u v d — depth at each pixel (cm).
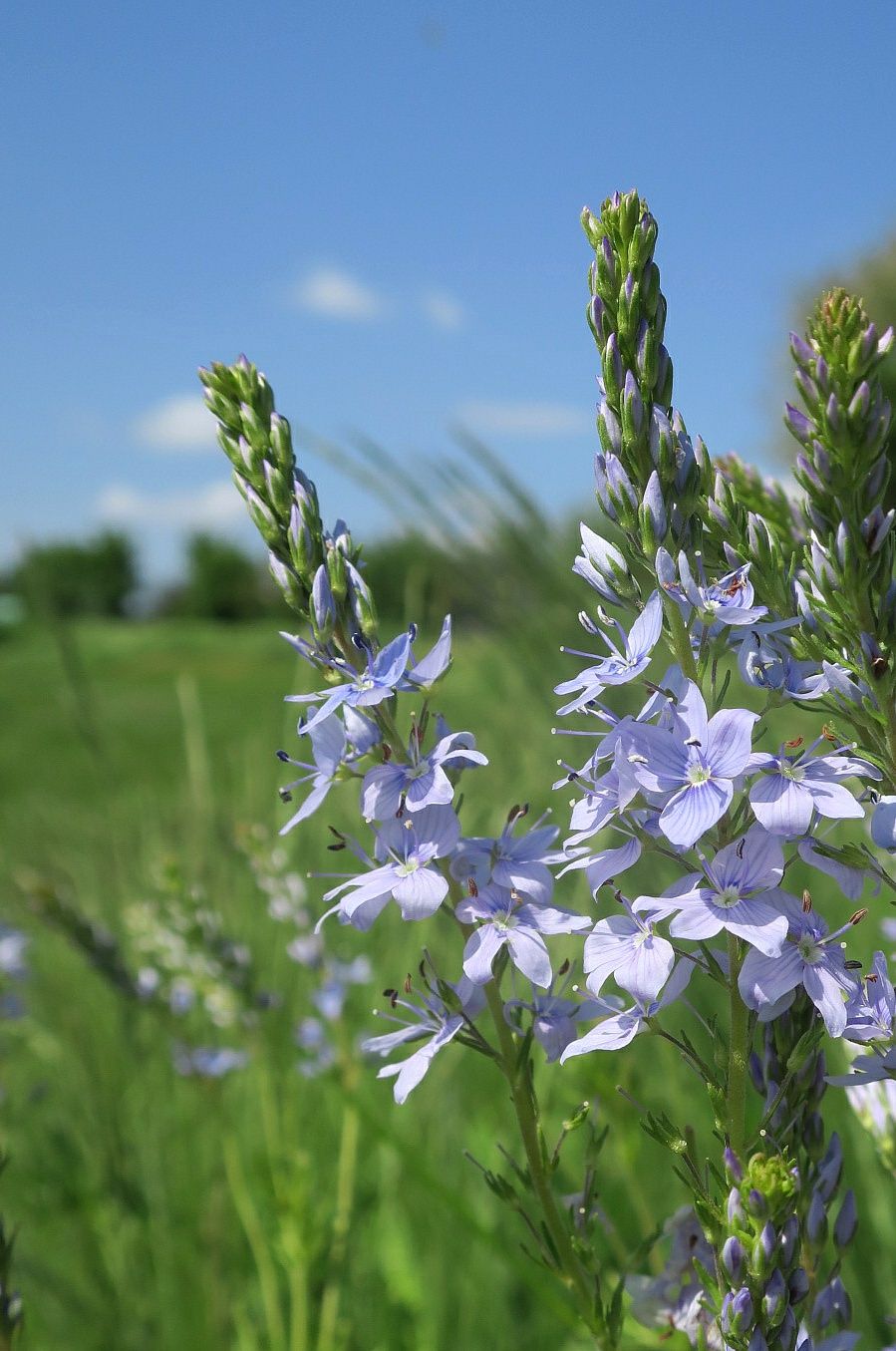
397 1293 33
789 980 13
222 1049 37
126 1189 33
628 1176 23
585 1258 15
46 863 45
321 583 15
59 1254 35
